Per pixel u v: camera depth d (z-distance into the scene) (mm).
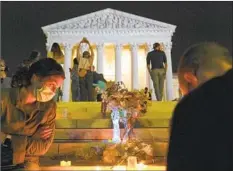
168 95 21422
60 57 7570
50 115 4160
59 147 5543
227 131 1476
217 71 1993
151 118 6629
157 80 9992
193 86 2051
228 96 1539
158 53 10016
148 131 5965
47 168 4406
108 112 7055
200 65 2014
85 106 8008
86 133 6039
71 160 5168
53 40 30297
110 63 34875
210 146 1466
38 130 4137
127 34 31922
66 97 17797
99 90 9500
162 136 5902
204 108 1529
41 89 3932
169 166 1546
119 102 5609
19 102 4000
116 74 31969
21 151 4059
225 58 2041
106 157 4984
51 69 3922
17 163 4074
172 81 22266
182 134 1532
